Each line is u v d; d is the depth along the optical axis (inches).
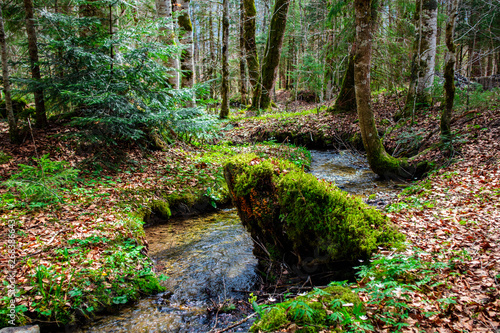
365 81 307.1
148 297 146.4
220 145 481.7
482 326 84.0
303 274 151.5
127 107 279.4
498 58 887.7
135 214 230.8
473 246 131.5
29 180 196.4
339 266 138.8
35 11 322.3
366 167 401.1
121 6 314.5
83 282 139.7
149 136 342.6
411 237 150.3
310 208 140.2
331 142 503.8
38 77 287.4
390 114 507.2
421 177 314.3
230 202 298.8
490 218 159.8
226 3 540.7
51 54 282.0
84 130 273.6
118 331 122.6
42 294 127.6
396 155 387.9
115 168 287.0
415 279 109.7
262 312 97.8
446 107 303.6
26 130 286.4
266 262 170.4
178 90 318.0
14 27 346.6
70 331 122.3
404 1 507.2
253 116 665.6
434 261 121.6
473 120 363.6
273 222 155.6
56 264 148.3
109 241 176.7
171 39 382.3
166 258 187.0
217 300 143.1
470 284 104.1
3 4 325.4
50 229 181.0
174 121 309.0
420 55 454.3
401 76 538.9
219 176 317.7
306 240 145.4
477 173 246.8
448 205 199.0
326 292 101.3
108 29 314.8
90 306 130.6
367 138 331.3
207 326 123.9
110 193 245.3
